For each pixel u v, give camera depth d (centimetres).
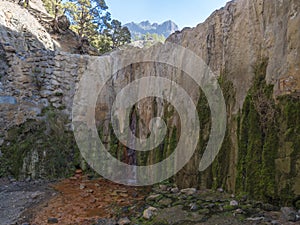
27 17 996
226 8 362
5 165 471
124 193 395
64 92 577
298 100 243
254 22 306
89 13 1781
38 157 478
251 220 220
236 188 286
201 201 290
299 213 217
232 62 332
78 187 427
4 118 509
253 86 293
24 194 382
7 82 544
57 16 1392
